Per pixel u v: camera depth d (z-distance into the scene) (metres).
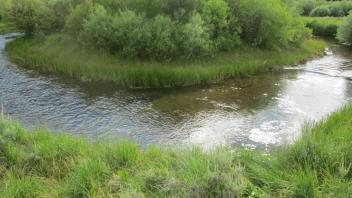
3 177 8.01
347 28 31.08
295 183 6.07
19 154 8.91
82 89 18.67
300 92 18.44
